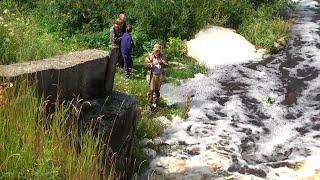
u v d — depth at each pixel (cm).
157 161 977
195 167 970
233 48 1578
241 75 1442
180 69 1444
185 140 1080
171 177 925
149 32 1578
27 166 494
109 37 1514
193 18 1666
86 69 768
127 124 822
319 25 1836
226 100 1295
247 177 951
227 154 1035
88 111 770
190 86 1359
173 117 1179
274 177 959
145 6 1609
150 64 1170
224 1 1747
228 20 1736
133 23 1597
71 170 530
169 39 1579
